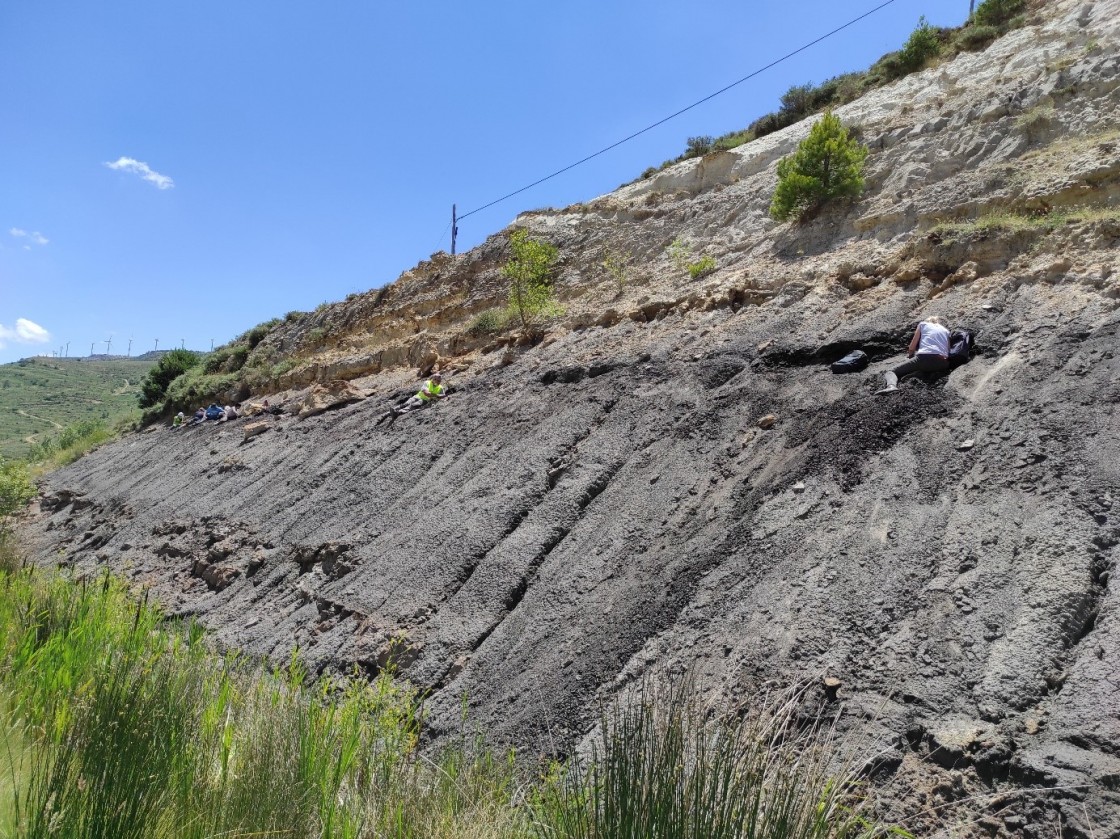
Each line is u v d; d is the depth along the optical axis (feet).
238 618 28.32
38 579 29.81
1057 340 18.94
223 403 72.28
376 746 15.14
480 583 21.88
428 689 18.60
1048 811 9.41
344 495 34.12
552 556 21.57
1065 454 15.19
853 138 37.68
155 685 14.49
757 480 19.84
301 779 11.95
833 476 18.17
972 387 19.02
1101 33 35.27
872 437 18.74
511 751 14.85
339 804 12.11
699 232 43.65
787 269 31.89
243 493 41.83
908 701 11.78
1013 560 13.43
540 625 18.90
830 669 13.02
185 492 47.44
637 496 22.11
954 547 14.32
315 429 46.42
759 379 24.86
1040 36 39.50
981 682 11.57
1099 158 25.39
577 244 52.75
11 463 61.57
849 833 9.53
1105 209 23.76
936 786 10.37
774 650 13.96
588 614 18.28
